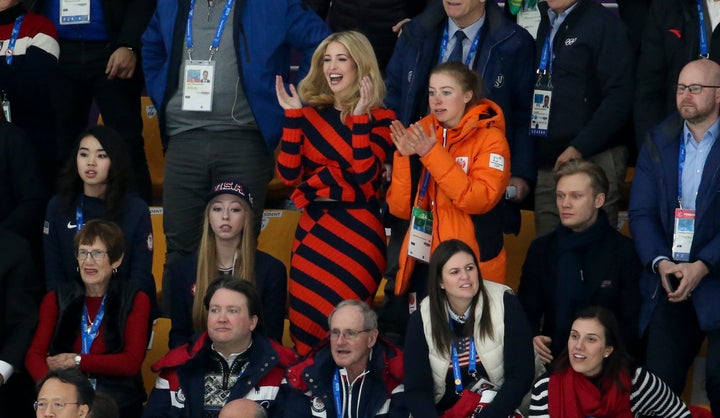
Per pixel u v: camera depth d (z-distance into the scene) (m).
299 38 24.75
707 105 21.67
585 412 19.97
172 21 24.78
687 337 21.88
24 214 24.34
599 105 24.83
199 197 25.06
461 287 20.03
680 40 24.19
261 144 25.00
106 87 28.53
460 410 19.97
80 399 18.80
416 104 24.02
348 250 22.09
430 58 24.08
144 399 22.55
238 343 21.05
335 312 20.44
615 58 24.61
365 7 27.55
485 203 21.08
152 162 30.23
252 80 24.47
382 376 20.56
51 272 23.36
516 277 26.20
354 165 21.86
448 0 23.62
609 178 25.08
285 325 24.72
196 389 21.06
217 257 22.72
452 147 21.52
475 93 21.72
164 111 24.95
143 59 25.53
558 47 24.88
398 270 22.66
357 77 22.09
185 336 22.83
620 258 22.19
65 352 21.98
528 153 24.45
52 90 28.20
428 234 21.64
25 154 24.70
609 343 20.05
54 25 27.83
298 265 22.25
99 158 23.11
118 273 22.66
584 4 24.88
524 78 24.17
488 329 20.23
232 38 24.52
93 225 22.05
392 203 22.00
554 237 22.66
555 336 22.22
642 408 20.27
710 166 21.62
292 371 20.73
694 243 21.61
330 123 22.22
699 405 23.84
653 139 22.44
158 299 26.50
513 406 20.03
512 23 24.08
